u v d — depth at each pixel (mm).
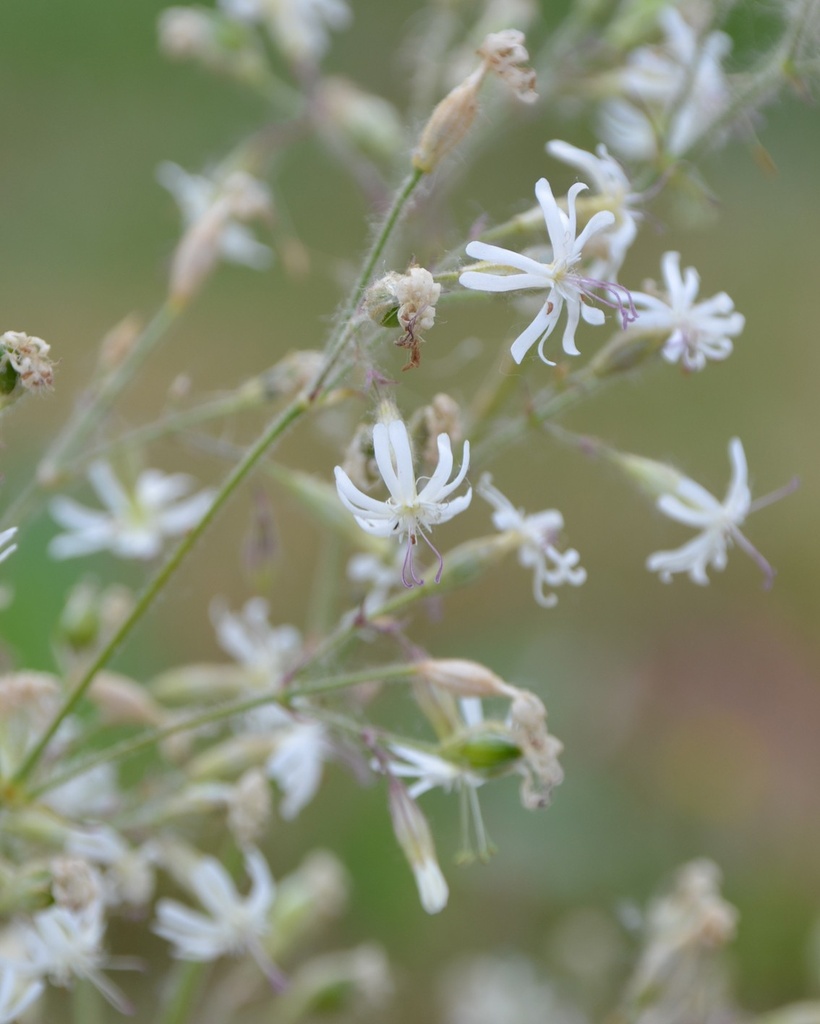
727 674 746
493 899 616
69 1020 565
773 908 652
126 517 542
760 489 836
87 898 482
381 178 573
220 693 530
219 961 597
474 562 484
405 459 459
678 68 528
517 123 550
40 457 604
